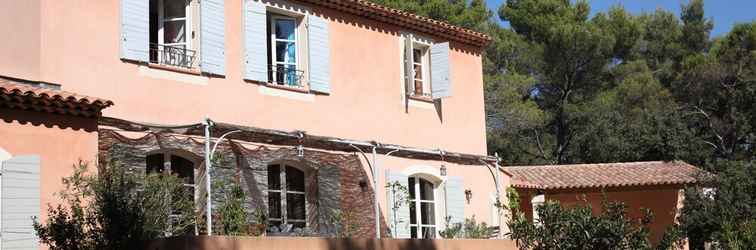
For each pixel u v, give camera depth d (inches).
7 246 534.9
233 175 671.8
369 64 816.3
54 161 562.3
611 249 623.2
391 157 805.2
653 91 1614.2
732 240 814.5
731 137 1530.5
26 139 552.1
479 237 804.6
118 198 513.3
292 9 761.0
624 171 1119.0
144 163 621.6
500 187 905.5
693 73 1568.7
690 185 1061.8
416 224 827.4
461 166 873.5
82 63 624.4
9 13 602.9
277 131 695.1
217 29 701.3
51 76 608.4
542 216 642.2
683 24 1824.6
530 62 1642.5
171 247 489.4
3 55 596.4
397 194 797.2
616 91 1651.1
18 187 543.8
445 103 884.6
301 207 740.7
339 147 760.3
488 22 1697.8
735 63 1537.9
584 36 1592.0
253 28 727.7
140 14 660.7
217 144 640.4
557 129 1685.5
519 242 687.1
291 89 747.4
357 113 795.4
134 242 503.8
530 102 1610.5
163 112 660.1
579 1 1673.2
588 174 1110.4
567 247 628.1
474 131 909.2
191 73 682.2
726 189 1002.1
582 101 1689.2
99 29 637.3
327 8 789.2
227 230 627.2
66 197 534.0
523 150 1659.7
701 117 1560.0
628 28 1691.7
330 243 570.9
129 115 641.6
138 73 652.7
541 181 1073.5
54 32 614.9
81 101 566.9
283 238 539.8
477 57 935.7
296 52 770.2
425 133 855.1
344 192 753.6
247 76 716.7
